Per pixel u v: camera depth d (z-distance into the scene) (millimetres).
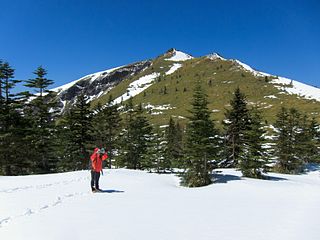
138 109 44219
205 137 22078
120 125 45156
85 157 41500
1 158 37312
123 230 7957
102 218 9320
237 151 37000
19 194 14422
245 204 11789
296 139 43812
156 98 184875
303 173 41938
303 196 14391
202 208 10914
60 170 43500
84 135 41500
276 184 21359
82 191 15625
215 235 7453
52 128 41156
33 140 38875
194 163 21812
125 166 41688
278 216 9508
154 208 10922
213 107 143250
